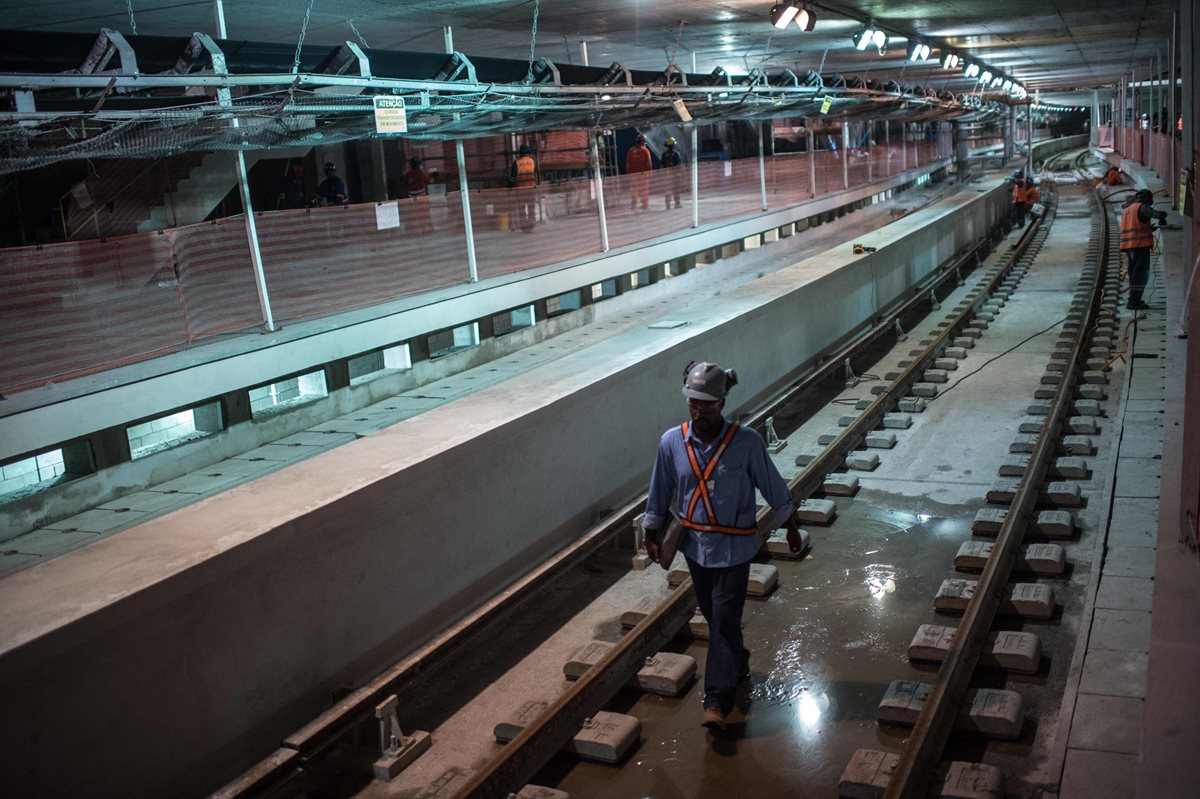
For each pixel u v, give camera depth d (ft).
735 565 18.25
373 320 37.86
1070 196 147.33
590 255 52.65
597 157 53.01
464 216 44.14
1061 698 18.93
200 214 49.11
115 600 15.76
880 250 58.34
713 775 17.53
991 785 15.69
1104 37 89.30
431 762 18.70
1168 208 84.02
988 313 60.18
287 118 31.78
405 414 36.70
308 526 19.27
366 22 51.62
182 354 32.12
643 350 33.37
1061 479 31.01
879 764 16.43
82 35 25.08
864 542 27.73
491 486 24.72
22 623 15.14
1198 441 19.38
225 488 29.30
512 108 39.34
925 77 117.08
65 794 15.16
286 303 36.50
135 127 27.40
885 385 43.06
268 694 18.63
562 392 28.02
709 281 64.75
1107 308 55.57
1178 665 15.69
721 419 18.21
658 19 58.85
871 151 101.76
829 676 20.56
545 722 17.92
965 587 23.13
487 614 22.54
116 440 28.86
